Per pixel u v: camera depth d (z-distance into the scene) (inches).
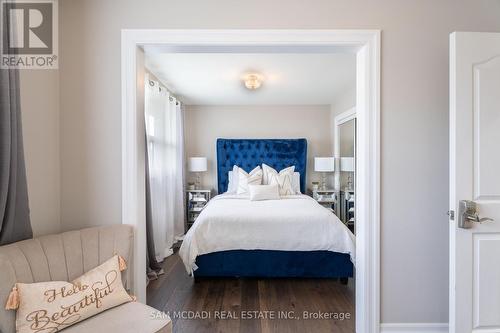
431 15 67.3
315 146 198.8
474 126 60.1
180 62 116.6
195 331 74.3
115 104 67.2
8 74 50.3
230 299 91.8
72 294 49.7
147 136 116.6
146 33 66.1
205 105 199.0
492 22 67.7
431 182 68.3
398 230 68.2
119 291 56.0
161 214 128.7
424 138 67.9
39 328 45.1
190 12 66.4
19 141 53.6
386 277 68.1
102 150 67.5
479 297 60.5
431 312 68.4
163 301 90.6
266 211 114.0
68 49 66.9
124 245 62.0
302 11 66.5
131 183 66.9
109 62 66.9
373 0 66.9
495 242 60.6
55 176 67.1
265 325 77.0
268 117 199.5
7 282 45.5
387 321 68.1
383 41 67.2
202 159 182.2
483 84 60.0
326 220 104.7
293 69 126.0
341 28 66.6
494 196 60.4
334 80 142.7
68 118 67.5
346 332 74.0
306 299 91.9
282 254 104.2
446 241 68.6
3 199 49.7
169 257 133.7
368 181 67.2
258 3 66.3
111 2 66.5
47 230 65.2
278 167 192.2
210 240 103.3
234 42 66.1
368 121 67.0
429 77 67.7
